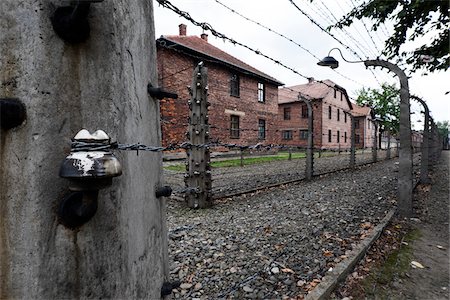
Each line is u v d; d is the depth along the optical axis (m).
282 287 2.40
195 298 2.25
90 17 0.90
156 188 1.58
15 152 0.78
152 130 1.52
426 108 8.48
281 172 9.90
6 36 0.78
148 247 1.38
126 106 1.10
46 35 0.82
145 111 1.38
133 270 1.15
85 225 0.89
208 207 4.94
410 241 3.77
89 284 0.91
